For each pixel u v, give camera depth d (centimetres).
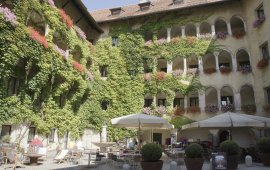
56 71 2150
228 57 3119
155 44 3192
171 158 1956
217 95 2827
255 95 2659
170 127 1834
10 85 1855
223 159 1400
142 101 3041
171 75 3020
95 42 3356
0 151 1538
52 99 2264
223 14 3041
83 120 2806
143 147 1304
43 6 2102
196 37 3080
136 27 3334
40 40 1922
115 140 2953
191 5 3067
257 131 2533
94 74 3122
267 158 1608
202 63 2981
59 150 2061
